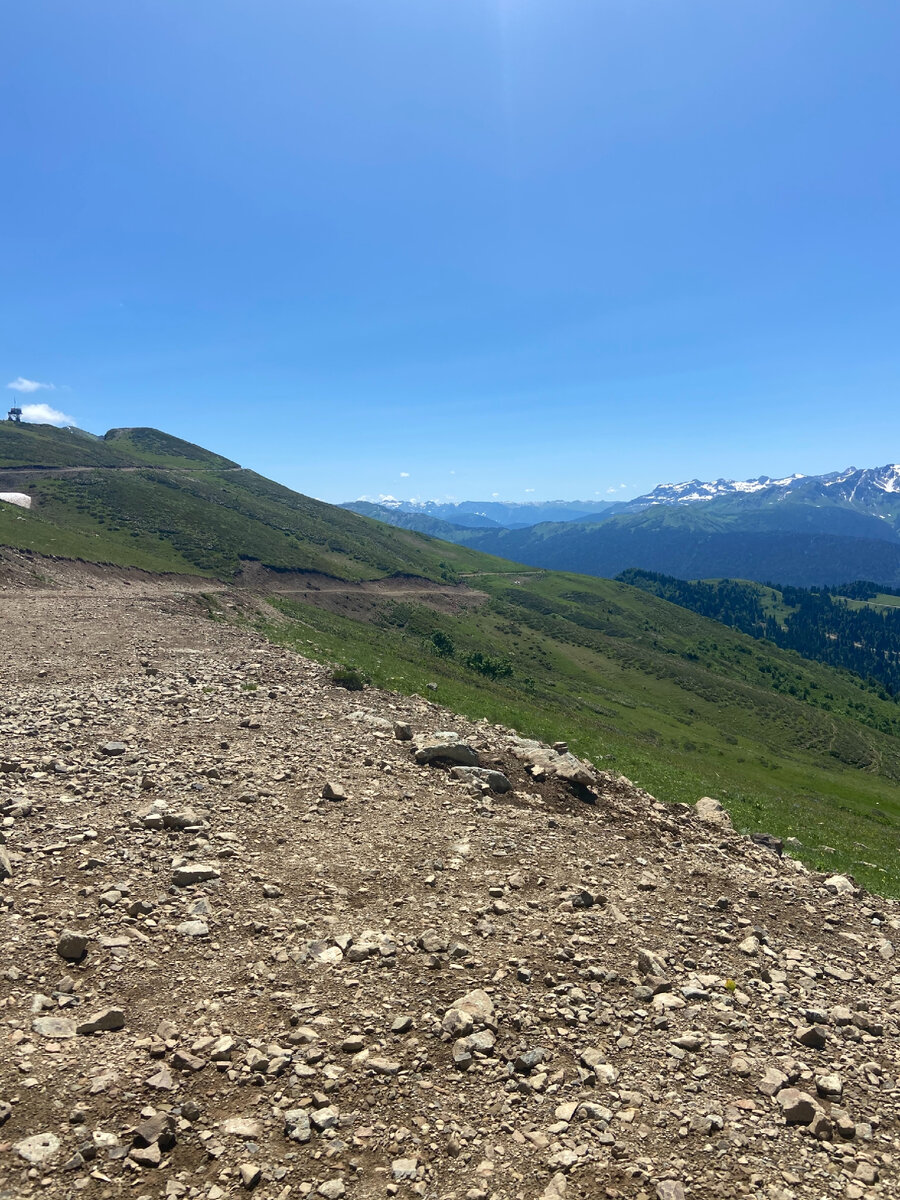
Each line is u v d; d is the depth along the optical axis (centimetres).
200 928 821
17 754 1328
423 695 2802
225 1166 516
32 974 703
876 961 1048
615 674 14638
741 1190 548
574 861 1209
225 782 1320
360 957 806
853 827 3098
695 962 923
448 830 1262
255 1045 644
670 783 2411
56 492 11331
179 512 12031
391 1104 596
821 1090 693
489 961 841
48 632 2886
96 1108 546
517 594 19475
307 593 10644
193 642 2986
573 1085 646
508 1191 525
